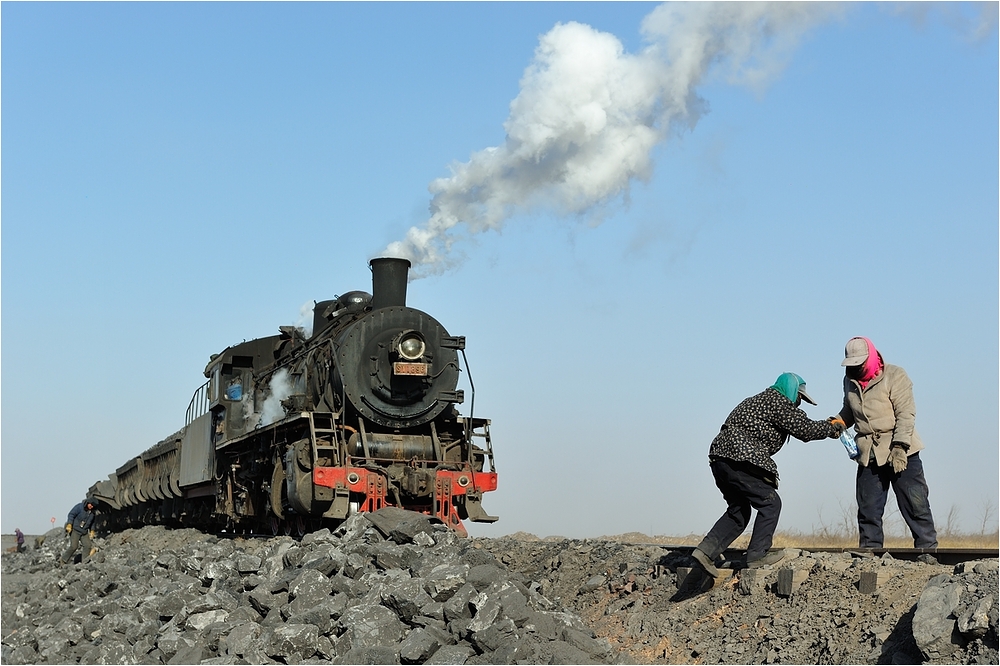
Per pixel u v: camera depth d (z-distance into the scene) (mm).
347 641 8523
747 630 7801
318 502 15328
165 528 26328
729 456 8570
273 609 9742
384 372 16359
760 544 8555
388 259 17484
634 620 8875
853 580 7570
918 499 9164
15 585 16859
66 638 10820
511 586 8547
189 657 9125
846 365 9266
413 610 8641
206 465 22344
